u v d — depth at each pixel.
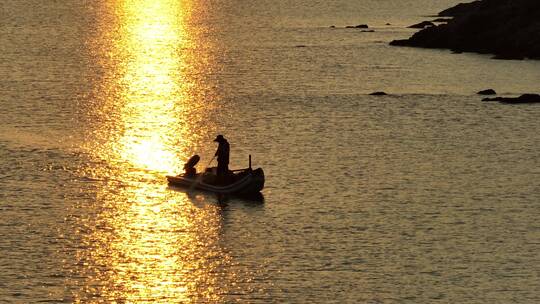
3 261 117.62
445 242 126.62
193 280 113.38
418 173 160.38
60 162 164.38
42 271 115.06
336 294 109.75
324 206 141.50
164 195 147.12
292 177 157.12
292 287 111.44
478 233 130.25
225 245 125.12
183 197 146.25
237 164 165.25
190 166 152.75
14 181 152.38
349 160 168.25
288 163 165.88
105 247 123.56
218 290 110.44
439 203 143.50
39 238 126.12
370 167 163.75
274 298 108.44
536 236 129.12
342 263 118.88
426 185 153.12
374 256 121.38
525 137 187.38
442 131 192.38
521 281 113.62
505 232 130.75
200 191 149.50
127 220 134.75
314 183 153.62
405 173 160.25
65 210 138.38
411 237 128.38
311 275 115.06
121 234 128.75
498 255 121.94
